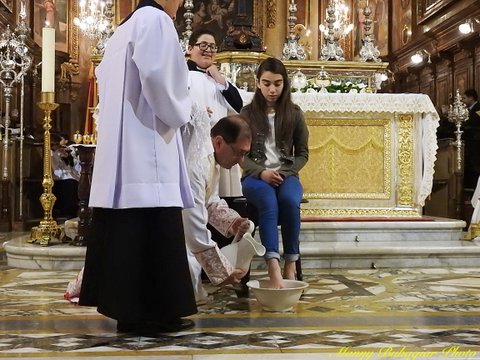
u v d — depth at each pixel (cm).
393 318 333
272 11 1675
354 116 606
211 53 423
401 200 614
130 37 284
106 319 329
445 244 568
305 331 301
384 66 761
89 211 545
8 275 492
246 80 693
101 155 290
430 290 426
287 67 748
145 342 278
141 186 281
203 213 324
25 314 342
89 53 1617
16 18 1308
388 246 543
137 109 288
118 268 282
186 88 287
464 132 1028
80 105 1608
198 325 314
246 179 387
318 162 605
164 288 283
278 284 355
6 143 908
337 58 777
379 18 1631
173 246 285
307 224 577
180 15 1689
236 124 345
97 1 1066
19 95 1288
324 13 1675
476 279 477
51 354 256
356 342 278
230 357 251
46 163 582
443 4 1288
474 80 1220
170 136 292
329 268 531
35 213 1070
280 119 405
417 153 612
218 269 323
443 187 1005
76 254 521
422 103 596
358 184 611
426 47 1393
